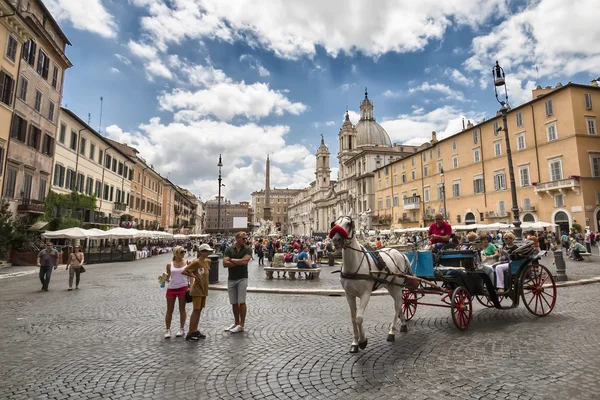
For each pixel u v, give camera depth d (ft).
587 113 114.93
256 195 603.67
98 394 14.37
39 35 88.33
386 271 20.51
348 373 16.10
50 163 95.76
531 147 128.06
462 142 162.81
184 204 313.73
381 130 338.13
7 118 78.23
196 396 14.10
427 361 17.33
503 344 19.60
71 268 45.16
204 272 22.53
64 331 24.26
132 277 59.93
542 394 13.51
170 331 23.79
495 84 52.06
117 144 163.53
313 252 81.15
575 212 112.16
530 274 26.45
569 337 20.42
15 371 16.90
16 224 77.30
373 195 264.11
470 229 118.62
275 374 16.20
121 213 147.84
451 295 22.90
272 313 29.94
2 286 49.39
